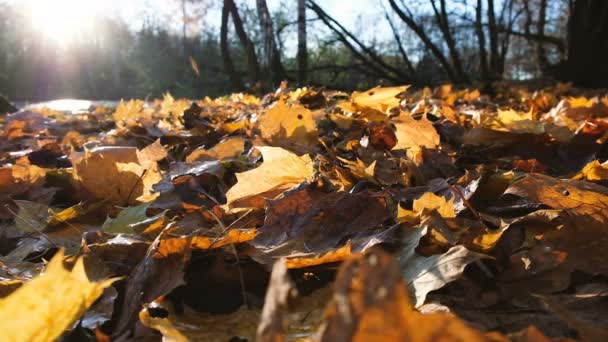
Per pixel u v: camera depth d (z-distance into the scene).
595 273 0.45
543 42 8.32
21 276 0.50
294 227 0.55
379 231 0.53
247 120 1.38
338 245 0.52
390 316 0.15
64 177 0.85
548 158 0.91
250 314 0.41
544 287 0.43
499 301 0.42
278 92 2.17
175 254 0.44
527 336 0.24
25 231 0.66
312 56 8.95
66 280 0.27
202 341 0.37
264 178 0.68
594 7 5.84
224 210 0.65
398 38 7.16
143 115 2.14
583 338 0.34
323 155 0.96
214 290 0.44
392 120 1.04
